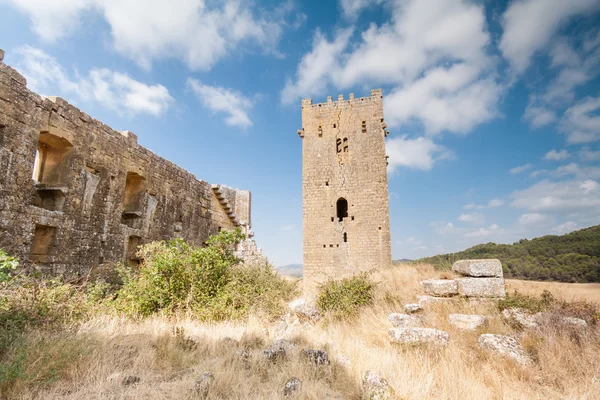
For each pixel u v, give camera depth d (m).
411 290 11.40
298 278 17.80
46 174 11.86
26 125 10.20
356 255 26.64
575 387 5.47
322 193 28.39
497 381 5.80
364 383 5.18
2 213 9.36
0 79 9.48
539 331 7.33
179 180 18.83
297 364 5.91
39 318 7.12
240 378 5.27
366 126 28.75
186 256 11.42
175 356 6.32
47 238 11.09
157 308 10.12
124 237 14.27
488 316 8.52
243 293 10.89
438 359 6.83
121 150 14.45
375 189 27.48
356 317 10.09
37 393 4.56
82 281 11.94
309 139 29.64
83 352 5.69
